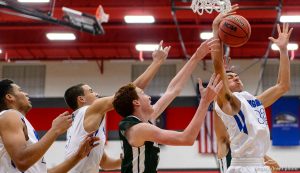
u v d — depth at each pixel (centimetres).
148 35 1827
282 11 1582
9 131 451
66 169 519
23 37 1867
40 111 2130
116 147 2031
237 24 554
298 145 1981
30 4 1538
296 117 2006
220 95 539
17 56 2081
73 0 1573
